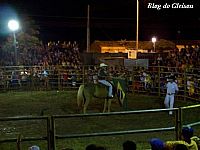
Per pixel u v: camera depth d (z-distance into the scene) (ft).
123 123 49.08
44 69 85.51
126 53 104.94
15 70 83.46
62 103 65.21
